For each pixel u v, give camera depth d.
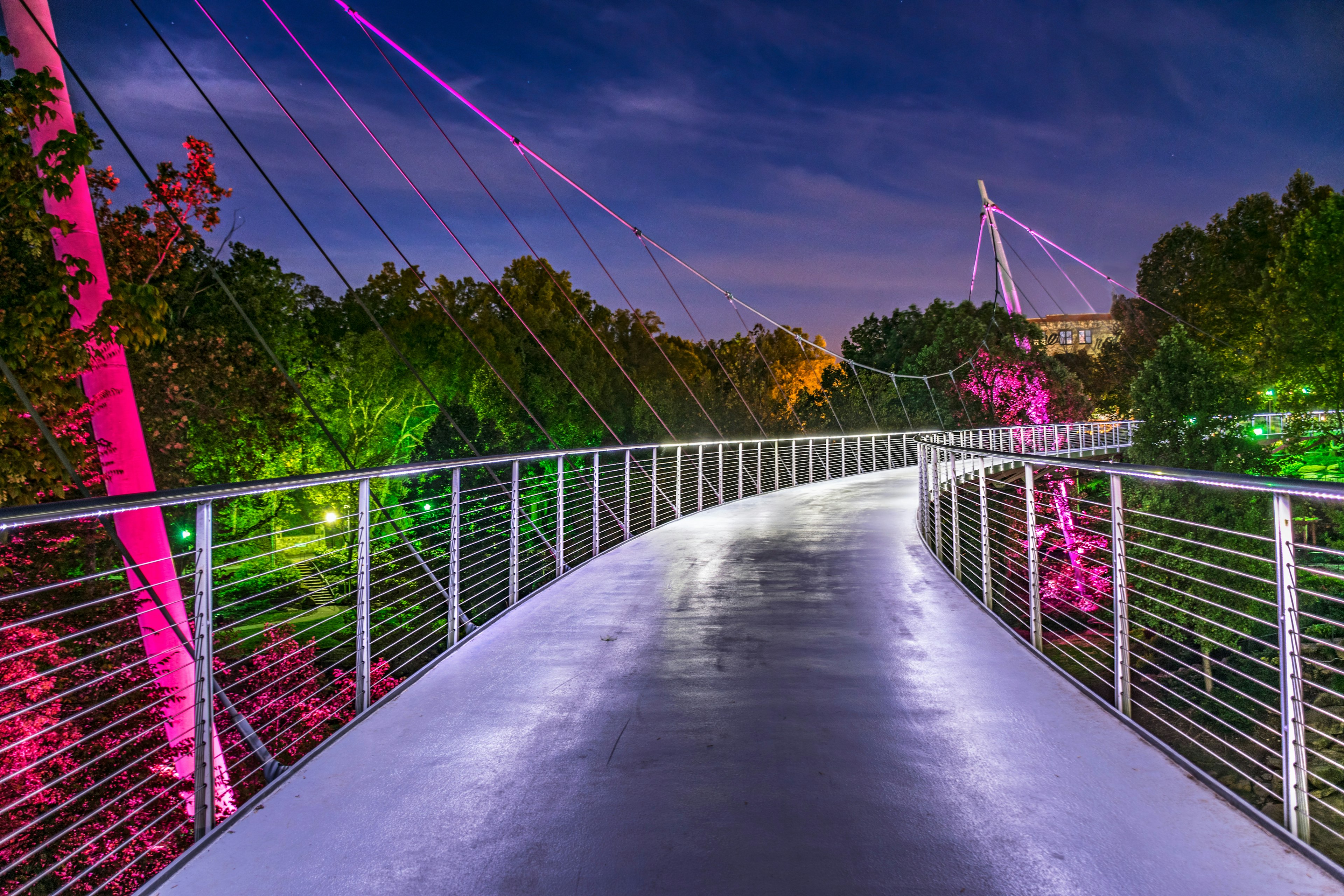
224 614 18.48
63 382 9.25
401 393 35.97
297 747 9.34
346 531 4.38
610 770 3.20
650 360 66.56
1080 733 3.50
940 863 2.46
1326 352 41.81
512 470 6.94
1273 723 16.50
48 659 8.30
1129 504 28.25
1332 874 2.36
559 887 2.38
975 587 7.67
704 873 2.43
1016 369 61.44
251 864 2.53
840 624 5.62
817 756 3.29
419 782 3.11
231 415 21.25
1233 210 69.00
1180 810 2.77
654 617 5.94
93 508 2.41
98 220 16.58
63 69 9.52
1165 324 70.75
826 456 26.97
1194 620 22.06
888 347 75.56
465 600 5.88
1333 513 23.34
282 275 33.12
